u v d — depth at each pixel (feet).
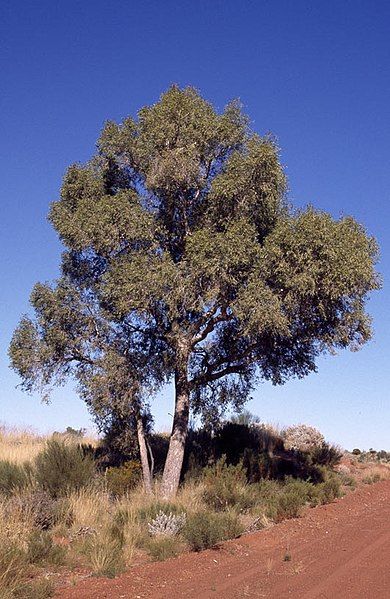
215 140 65.67
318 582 32.48
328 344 66.08
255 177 61.36
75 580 34.27
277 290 59.47
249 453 76.89
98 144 68.08
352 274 58.44
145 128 66.44
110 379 62.28
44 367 65.05
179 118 65.67
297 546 43.14
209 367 69.36
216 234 59.31
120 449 71.36
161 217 67.41
